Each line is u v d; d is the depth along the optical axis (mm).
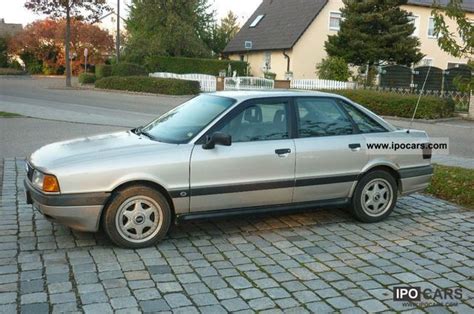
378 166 5828
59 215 4586
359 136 5750
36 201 4750
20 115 15617
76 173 4574
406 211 6398
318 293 3957
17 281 4023
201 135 5051
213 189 5004
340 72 29422
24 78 43875
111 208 4699
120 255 4648
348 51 29875
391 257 4773
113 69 32969
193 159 4910
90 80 35406
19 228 5301
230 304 3738
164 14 37656
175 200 4898
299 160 5355
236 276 4246
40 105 19750
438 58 36844
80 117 15867
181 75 30984
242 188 5129
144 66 35688
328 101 5738
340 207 5801
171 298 3807
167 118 5824
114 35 49969
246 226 5633
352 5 28875
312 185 5469
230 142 4961
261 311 3643
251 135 5234
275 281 4164
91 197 4605
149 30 38656
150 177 4758
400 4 29328
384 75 26000
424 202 6859
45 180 4605
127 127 13672
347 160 5613
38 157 5031
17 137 11453
